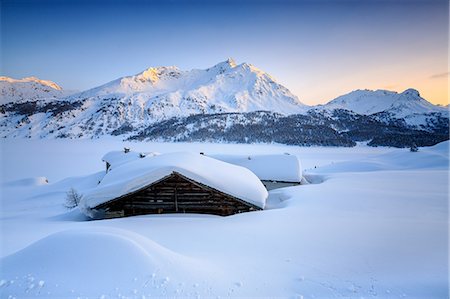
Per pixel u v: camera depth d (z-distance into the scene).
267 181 27.27
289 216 12.69
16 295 5.71
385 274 6.83
